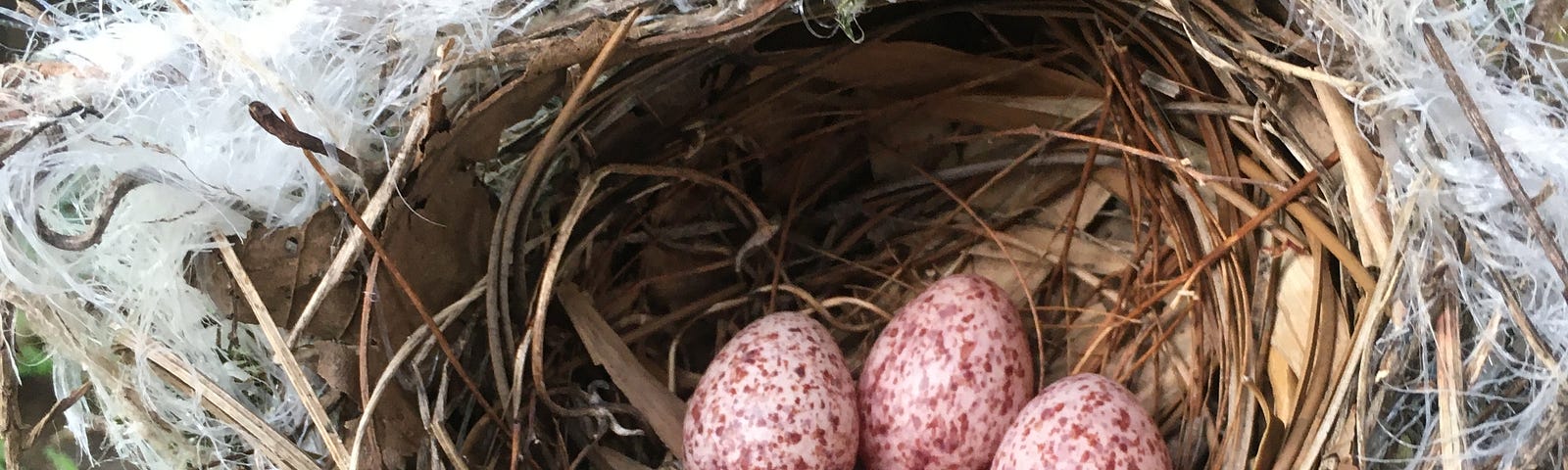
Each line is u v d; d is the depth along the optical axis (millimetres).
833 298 119
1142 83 106
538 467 101
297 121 84
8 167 79
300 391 85
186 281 88
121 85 82
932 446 97
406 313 92
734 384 96
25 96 80
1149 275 109
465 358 100
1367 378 81
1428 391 77
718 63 105
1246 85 94
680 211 118
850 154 125
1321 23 80
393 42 87
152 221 84
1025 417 93
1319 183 93
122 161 80
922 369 97
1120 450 87
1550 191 74
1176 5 87
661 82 99
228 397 87
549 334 107
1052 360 113
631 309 117
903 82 117
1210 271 103
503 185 105
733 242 123
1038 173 120
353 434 88
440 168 89
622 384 105
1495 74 79
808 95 115
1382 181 81
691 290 121
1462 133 76
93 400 94
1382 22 77
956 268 121
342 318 89
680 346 118
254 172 84
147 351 87
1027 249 117
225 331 92
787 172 123
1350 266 89
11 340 85
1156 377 104
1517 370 76
